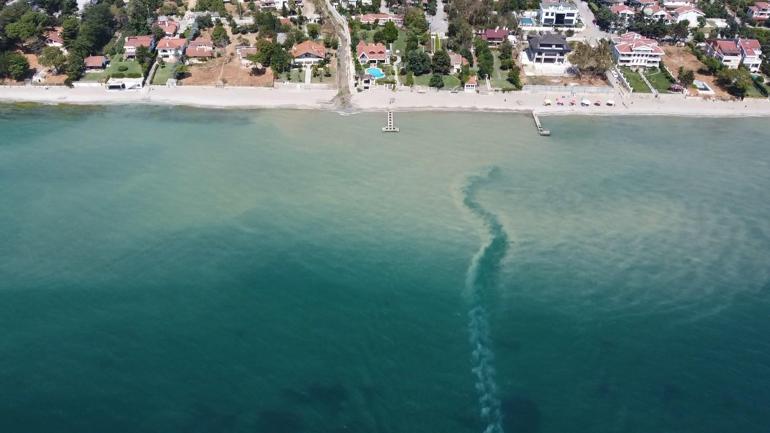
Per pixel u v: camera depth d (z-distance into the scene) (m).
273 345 99.25
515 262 119.62
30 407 87.75
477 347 100.06
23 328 101.50
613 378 94.62
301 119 177.88
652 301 110.25
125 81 191.38
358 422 87.31
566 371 95.88
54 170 149.00
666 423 87.62
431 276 115.38
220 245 122.62
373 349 99.19
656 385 93.44
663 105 190.38
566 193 144.00
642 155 163.12
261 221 130.50
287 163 153.88
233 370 94.56
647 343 101.00
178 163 153.00
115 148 160.12
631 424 87.50
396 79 198.12
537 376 95.06
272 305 107.38
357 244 123.88
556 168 155.00
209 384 92.19
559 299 110.50
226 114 180.00
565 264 119.31
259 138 166.50
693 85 199.00
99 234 125.62
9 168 149.38
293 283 112.75
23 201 136.25
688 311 108.06
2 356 95.94
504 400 91.12
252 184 144.25
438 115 182.50
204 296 109.00
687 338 102.00
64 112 180.00
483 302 109.25
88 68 199.88
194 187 142.75
